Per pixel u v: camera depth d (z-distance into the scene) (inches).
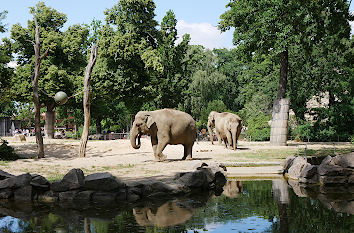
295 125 1744.6
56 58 1630.2
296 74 1604.3
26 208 369.7
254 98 1957.4
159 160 733.9
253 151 986.1
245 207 362.9
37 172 593.0
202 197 422.6
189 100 2213.3
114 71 1606.8
